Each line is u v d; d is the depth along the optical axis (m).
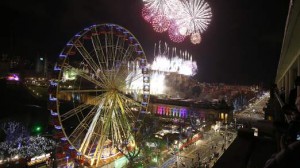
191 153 81.00
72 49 38.25
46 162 56.62
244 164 6.88
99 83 41.59
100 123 44.62
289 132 2.99
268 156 7.88
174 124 117.44
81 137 52.44
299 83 3.40
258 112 172.38
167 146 79.06
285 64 13.19
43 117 103.19
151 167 64.31
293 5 5.70
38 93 137.25
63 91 37.97
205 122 122.25
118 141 46.03
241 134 9.57
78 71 40.00
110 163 47.84
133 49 47.47
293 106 3.25
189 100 154.62
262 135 11.31
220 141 95.75
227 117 131.25
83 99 91.94
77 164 44.22
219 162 7.08
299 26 7.18
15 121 93.81
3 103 109.69
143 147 64.50
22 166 60.09
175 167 67.12
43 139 77.50
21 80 148.62
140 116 49.38
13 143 73.88
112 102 41.81
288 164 2.60
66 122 89.75
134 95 58.72
